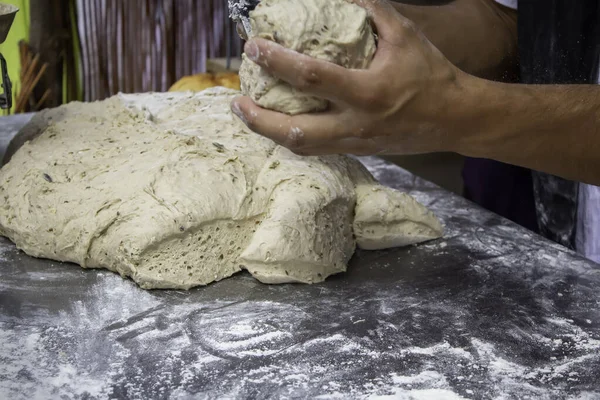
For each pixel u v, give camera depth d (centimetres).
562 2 167
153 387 108
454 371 115
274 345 121
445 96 103
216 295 137
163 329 124
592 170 120
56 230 143
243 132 170
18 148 179
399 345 122
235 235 144
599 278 149
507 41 186
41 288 137
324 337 124
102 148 161
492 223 178
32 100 292
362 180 166
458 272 151
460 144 111
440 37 177
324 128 104
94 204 142
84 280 141
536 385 112
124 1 288
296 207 142
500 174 223
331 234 148
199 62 308
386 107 100
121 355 116
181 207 137
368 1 108
